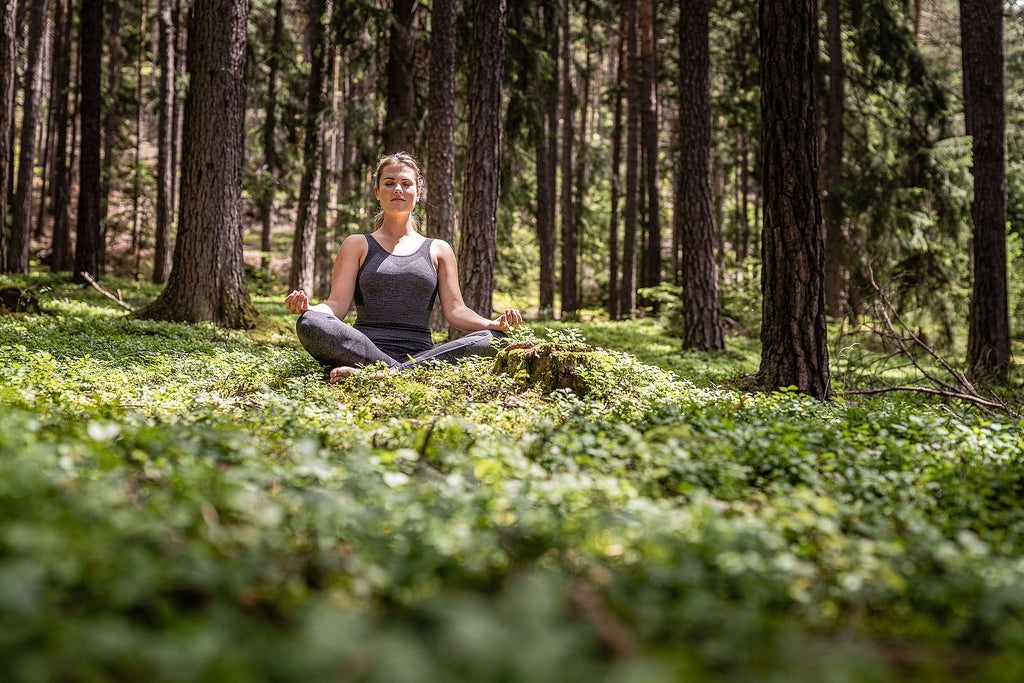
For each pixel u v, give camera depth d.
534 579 2.50
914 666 2.38
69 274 25.81
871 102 25.67
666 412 5.82
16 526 2.40
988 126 14.21
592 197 37.94
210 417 4.97
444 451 4.37
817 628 2.60
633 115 25.72
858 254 21.64
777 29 8.74
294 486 3.37
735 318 22.97
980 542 3.26
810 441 5.12
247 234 45.47
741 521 3.25
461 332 12.28
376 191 8.92
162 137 28.14
